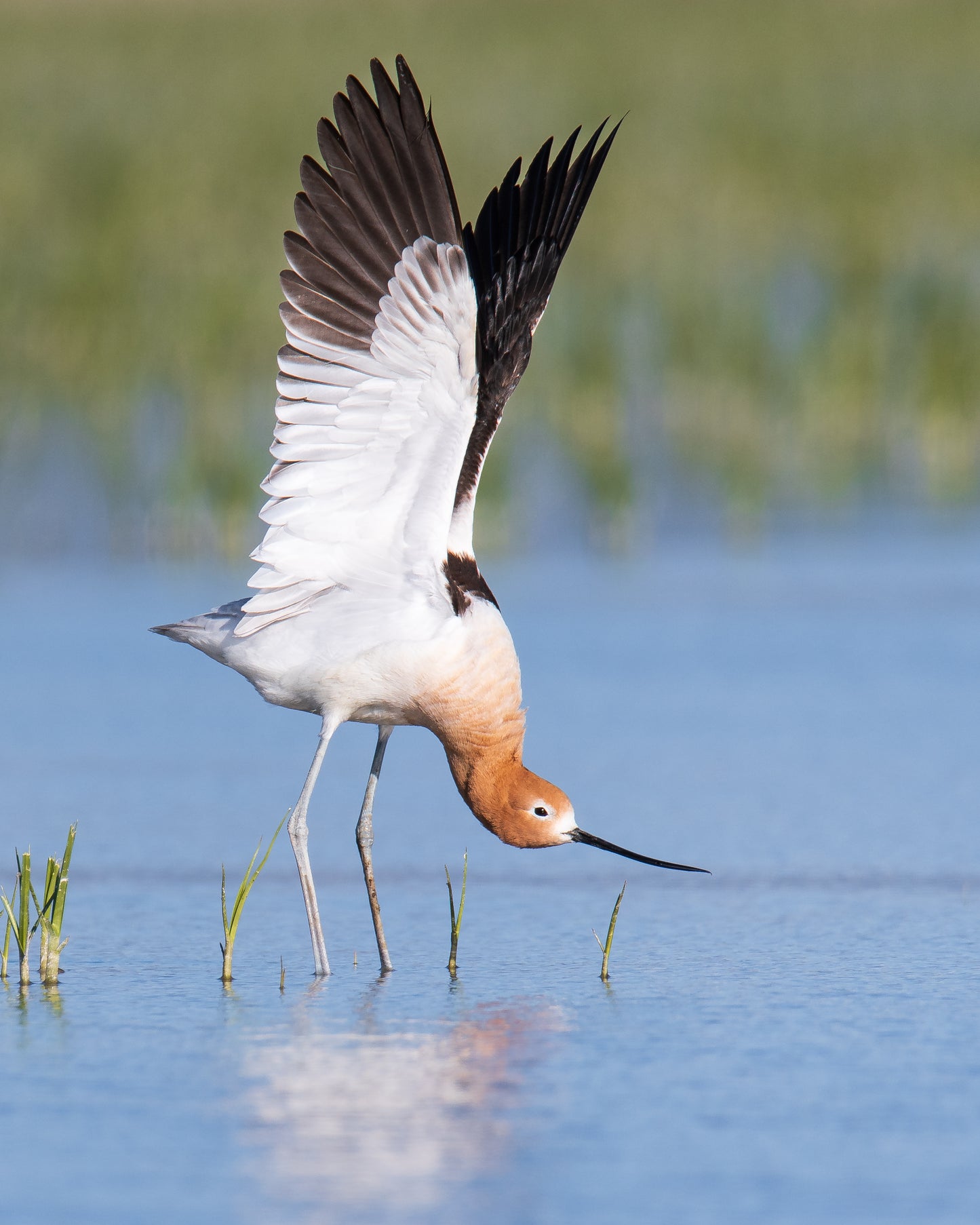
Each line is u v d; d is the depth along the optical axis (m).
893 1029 7.43
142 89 38.25
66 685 13.72
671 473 20.86
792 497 20.30
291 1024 7.57
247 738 12.64
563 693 13.28
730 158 34.16
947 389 22.50
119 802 11.00
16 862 9.91
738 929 8.91
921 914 9.05
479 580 8.89
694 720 12.61
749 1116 6.43
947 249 29.38
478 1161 6.01
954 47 44.56
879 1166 5.97
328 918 9.30
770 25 47.69
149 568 17.23
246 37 45.12
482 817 8.92
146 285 25.47
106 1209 5.63
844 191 32.38
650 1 51.69
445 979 8.27
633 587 16.55
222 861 10.08
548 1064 7.02
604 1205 5.66
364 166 8.23
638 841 10.19
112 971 8.37
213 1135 6.25
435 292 8.16
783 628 15.11
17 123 34.41
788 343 25.20
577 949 8.68
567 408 22.56
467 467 8.95
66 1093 6.68
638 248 29.41
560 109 36.81
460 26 47.62
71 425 21.70
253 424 21.39
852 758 11.73
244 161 31.56
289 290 8.37
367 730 13.10
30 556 17.61
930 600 15.97
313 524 8.55
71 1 50.78
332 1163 6.00
